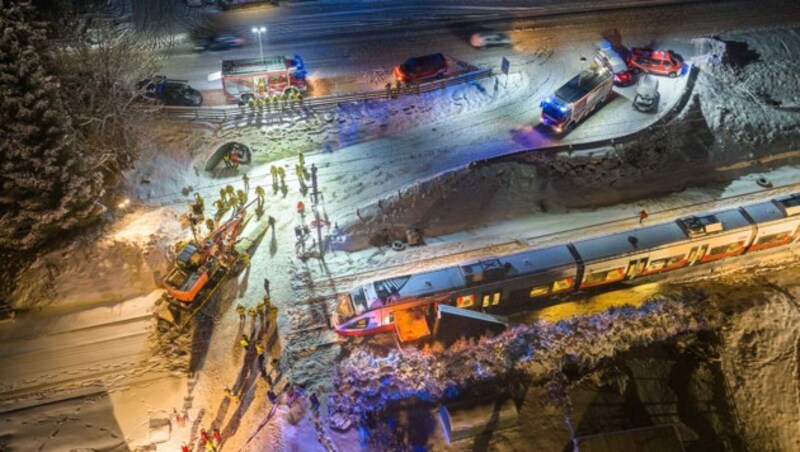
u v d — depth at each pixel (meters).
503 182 38.38
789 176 41.03
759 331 31.48
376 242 34.84
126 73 38.00
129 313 30.06
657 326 31.19
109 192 34.00
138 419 25.92
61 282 30.50
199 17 51.78
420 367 28.17
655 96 44.69
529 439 26.56
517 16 54.09
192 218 32.72
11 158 28.66
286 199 36.53
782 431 28.64
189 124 40.44
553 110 40.97
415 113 43.22
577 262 31.48
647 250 32.38
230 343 28.91
